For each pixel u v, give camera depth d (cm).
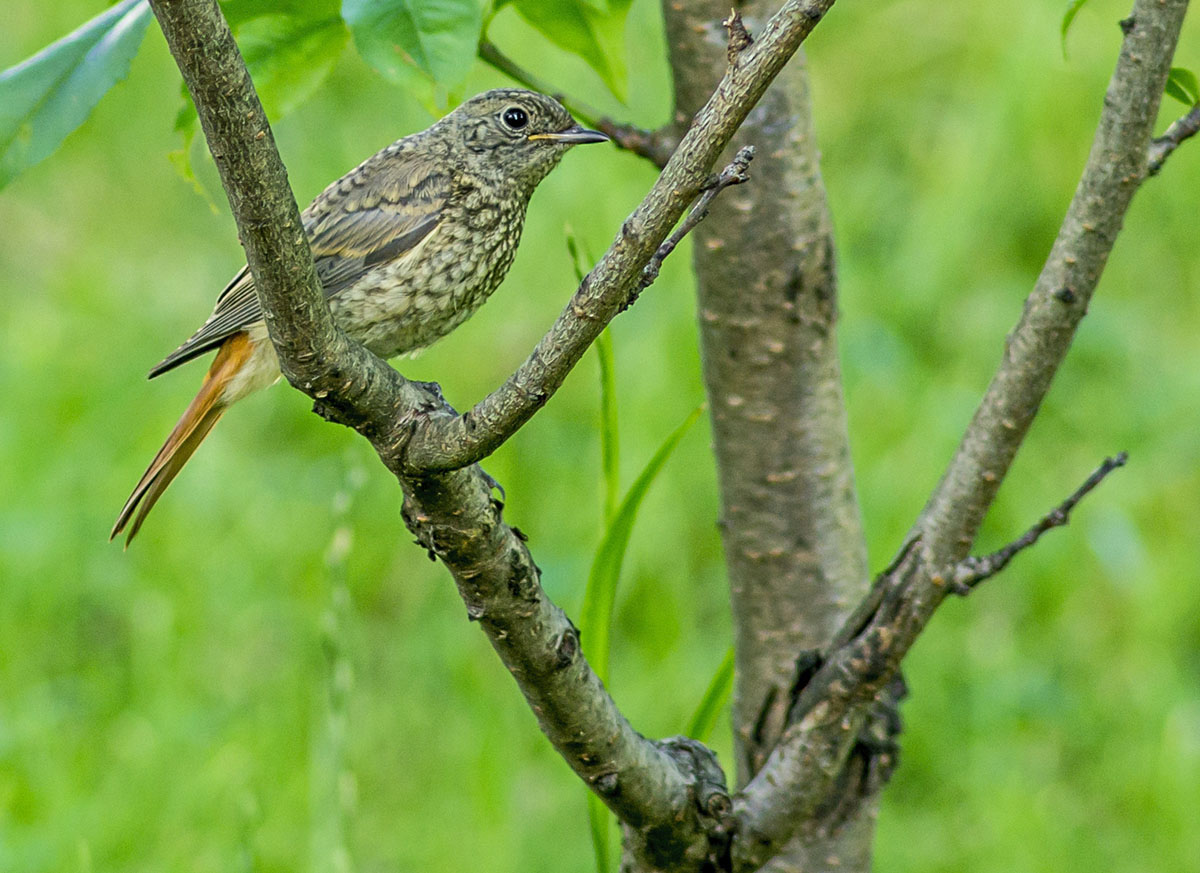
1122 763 1027
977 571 531
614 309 435
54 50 516
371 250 726
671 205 418
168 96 1612
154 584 1187
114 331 1438
